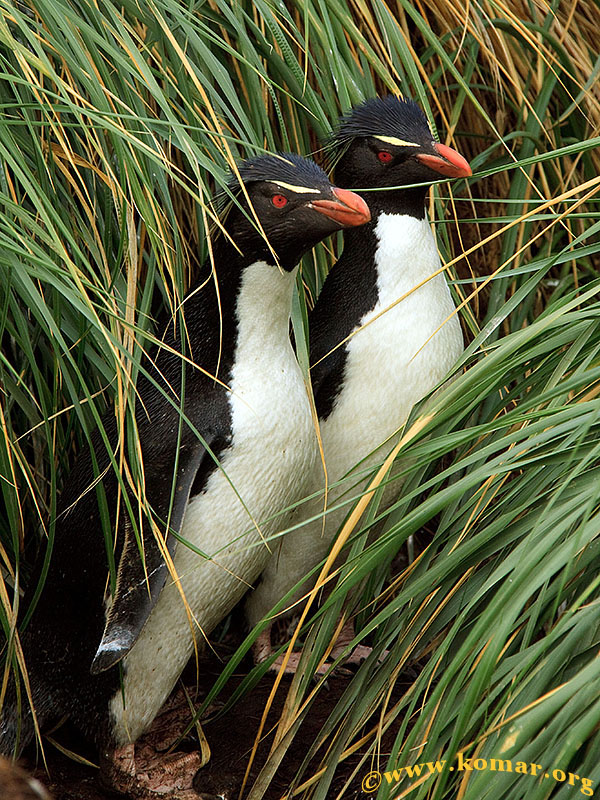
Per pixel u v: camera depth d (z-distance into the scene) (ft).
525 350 11.68
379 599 13.84
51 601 13.30
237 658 12.01
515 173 18.16
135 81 14.17
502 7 16.61
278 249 12.73
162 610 12.91
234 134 15.90
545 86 17.72
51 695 13.53
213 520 12.89
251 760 12.23
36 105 11.22
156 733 14.35
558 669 9.48
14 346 15.24
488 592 11.19
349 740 11.53
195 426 12.78
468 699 8.99
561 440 10.57
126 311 12.50
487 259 19.85
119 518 12.72
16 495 12.46
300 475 13.51
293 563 15.23
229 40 15.88
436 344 14.78
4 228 10.54
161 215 13.33
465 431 10.59
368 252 15.05
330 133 15.58
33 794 11.64
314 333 15.38
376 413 14.80
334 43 14.83
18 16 11.33
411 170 14.58
